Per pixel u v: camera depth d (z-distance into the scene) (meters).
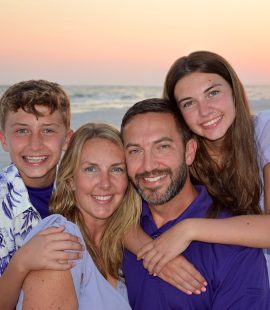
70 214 2.89
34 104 3.23
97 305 2.63
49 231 2.51
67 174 2.86
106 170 2.81
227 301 2.66
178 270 2.70
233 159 3.67
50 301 2.35
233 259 2.71
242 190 3.53
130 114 2.90
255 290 2.66
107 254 2.94
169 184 2.85
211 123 3.62
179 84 3.69
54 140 3.36
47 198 3.53
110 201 2.88
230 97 3.69
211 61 3.65
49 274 2.37
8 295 2.48
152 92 43.31
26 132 3.31
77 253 2.45
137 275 2.89
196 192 3.11
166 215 3.03
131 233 2.99
